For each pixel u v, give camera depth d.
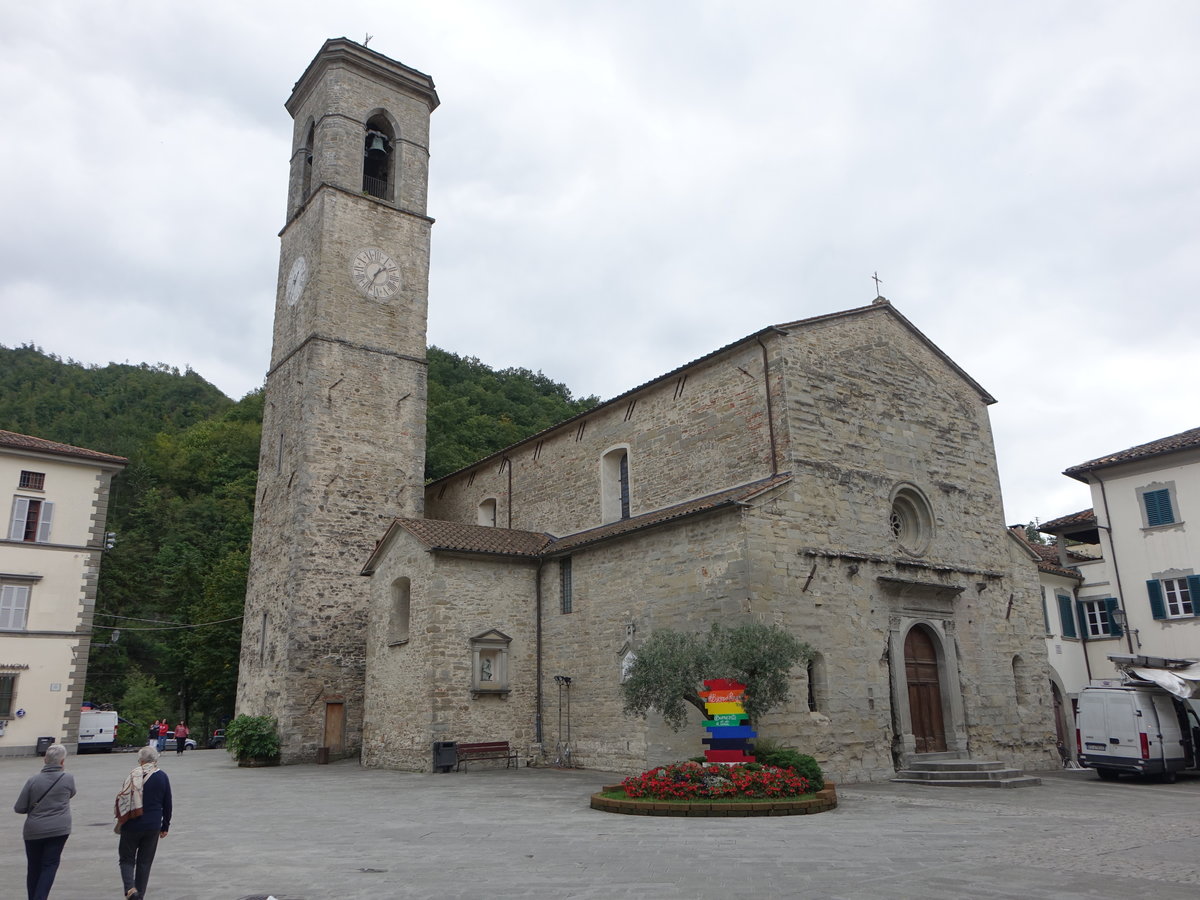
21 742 31.73
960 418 26.17
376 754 25.19
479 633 23.97
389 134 36.28
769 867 9.73
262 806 16.52
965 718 22.70
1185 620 28.91
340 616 29.05
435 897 8.36
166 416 89.44
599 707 22.64
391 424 31.95
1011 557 25.95
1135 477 30.86
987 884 8.83
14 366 102.81
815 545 20.84
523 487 30.88
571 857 10.45
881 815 14.30
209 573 56.47
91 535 34.84
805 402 21.89
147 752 8.58
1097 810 15.16
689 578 20.67
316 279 31.83
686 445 24.17
